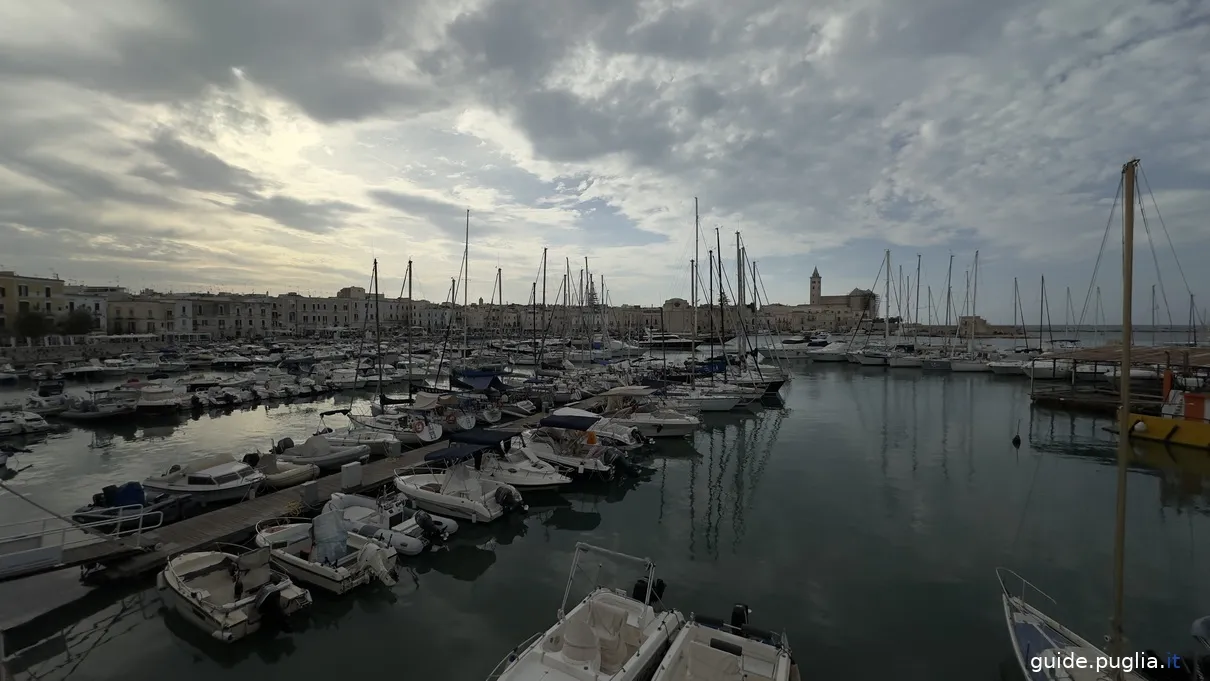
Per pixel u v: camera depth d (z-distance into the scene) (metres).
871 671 11.12
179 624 12.83
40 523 17.44
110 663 11.55
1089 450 30.30
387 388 56.25
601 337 92.25
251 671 11.35
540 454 25.22
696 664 10.07
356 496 18.59
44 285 93.44
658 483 24.55
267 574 13.45
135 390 42.50
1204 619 10.21
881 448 31.17
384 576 14.48
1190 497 22.30
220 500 20.06
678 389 44.47
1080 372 61.03
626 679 9.50
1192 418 30.73
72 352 77.12
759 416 41.44
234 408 44.88
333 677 11.19
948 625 12.81
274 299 158.12
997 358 78.19
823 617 13.20
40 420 35.59
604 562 16.41
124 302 118.25
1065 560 16.39
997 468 26.75
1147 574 15.50
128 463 28.16
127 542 15.05
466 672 11.31
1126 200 8.06
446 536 17.77
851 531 18.66
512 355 77.94
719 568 15.89
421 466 23.20
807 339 132.00
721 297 50.91
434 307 184.50
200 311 130.38
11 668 11.34
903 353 82.94
